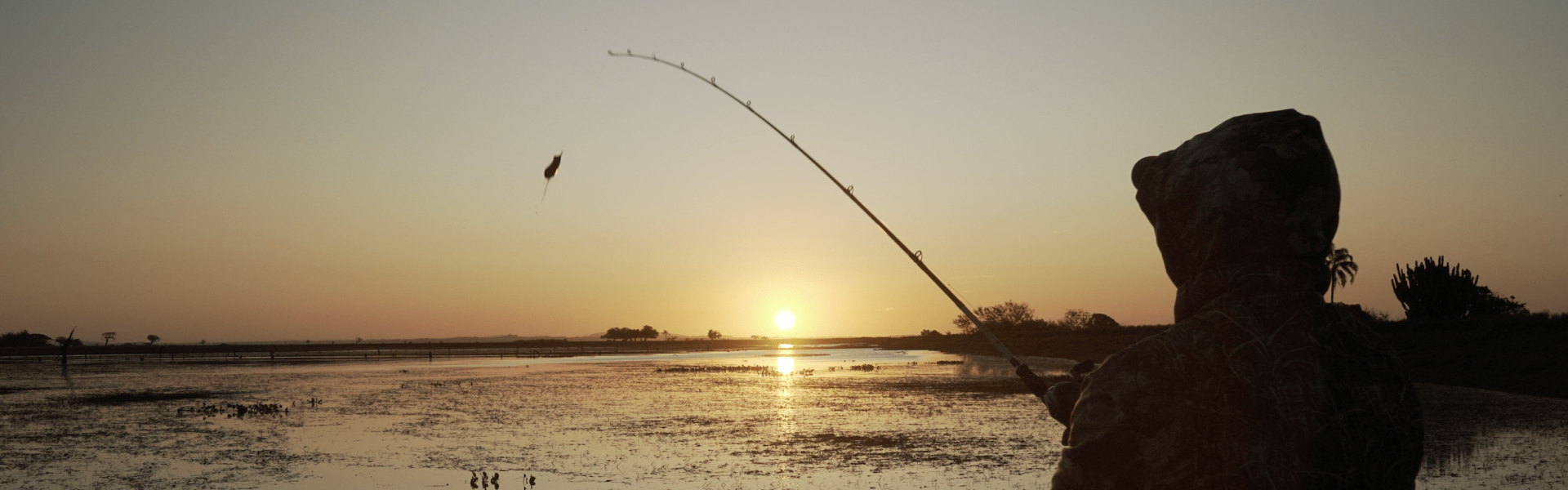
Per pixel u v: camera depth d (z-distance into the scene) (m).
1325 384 1.61
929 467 15.92
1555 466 14.34
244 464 17.55
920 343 160.88
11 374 59.72
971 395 32.34
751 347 169.38
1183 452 1.58
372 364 76.44
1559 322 39.34
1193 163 1.82
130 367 74.00
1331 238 1.76
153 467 17.28
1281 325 1.65
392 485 15.19
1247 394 1.58
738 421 24.03
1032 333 111.56
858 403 29.30
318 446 19.94
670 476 15.55
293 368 67.56
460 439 20.78
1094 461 1.65
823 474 15.46
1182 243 1.85
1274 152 1.71
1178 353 1.65
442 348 153.50
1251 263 1.72
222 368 68.75
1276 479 1.53
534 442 20.20
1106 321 118.31
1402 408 1.77
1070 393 2.05
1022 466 15.95
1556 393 26.45
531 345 188.88
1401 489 1.76
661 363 74.44
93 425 24.84
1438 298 60.12
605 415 26.41
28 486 15.51
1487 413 22.06
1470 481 13.23
